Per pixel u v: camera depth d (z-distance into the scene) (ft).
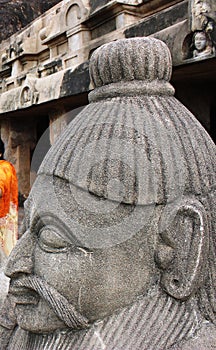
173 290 3.91
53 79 12.96
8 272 4.13
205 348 3.77
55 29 13.62
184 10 8.33
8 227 9.76
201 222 3.86
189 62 8.02
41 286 3.91
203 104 10.98
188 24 7.89
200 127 4.31
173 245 3.91
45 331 4.05
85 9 11.72
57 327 4.03
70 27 12.58
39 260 4.01
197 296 4.05
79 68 11.50
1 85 18.25
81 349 3.84
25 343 4.30
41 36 14.71
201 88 10.92
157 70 4.32
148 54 4.26
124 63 4.25
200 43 7.69
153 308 3.92
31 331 4.12
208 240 3.96
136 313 3.89
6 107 16.40
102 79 4.43
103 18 11.34
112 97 4.32
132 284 3.92
